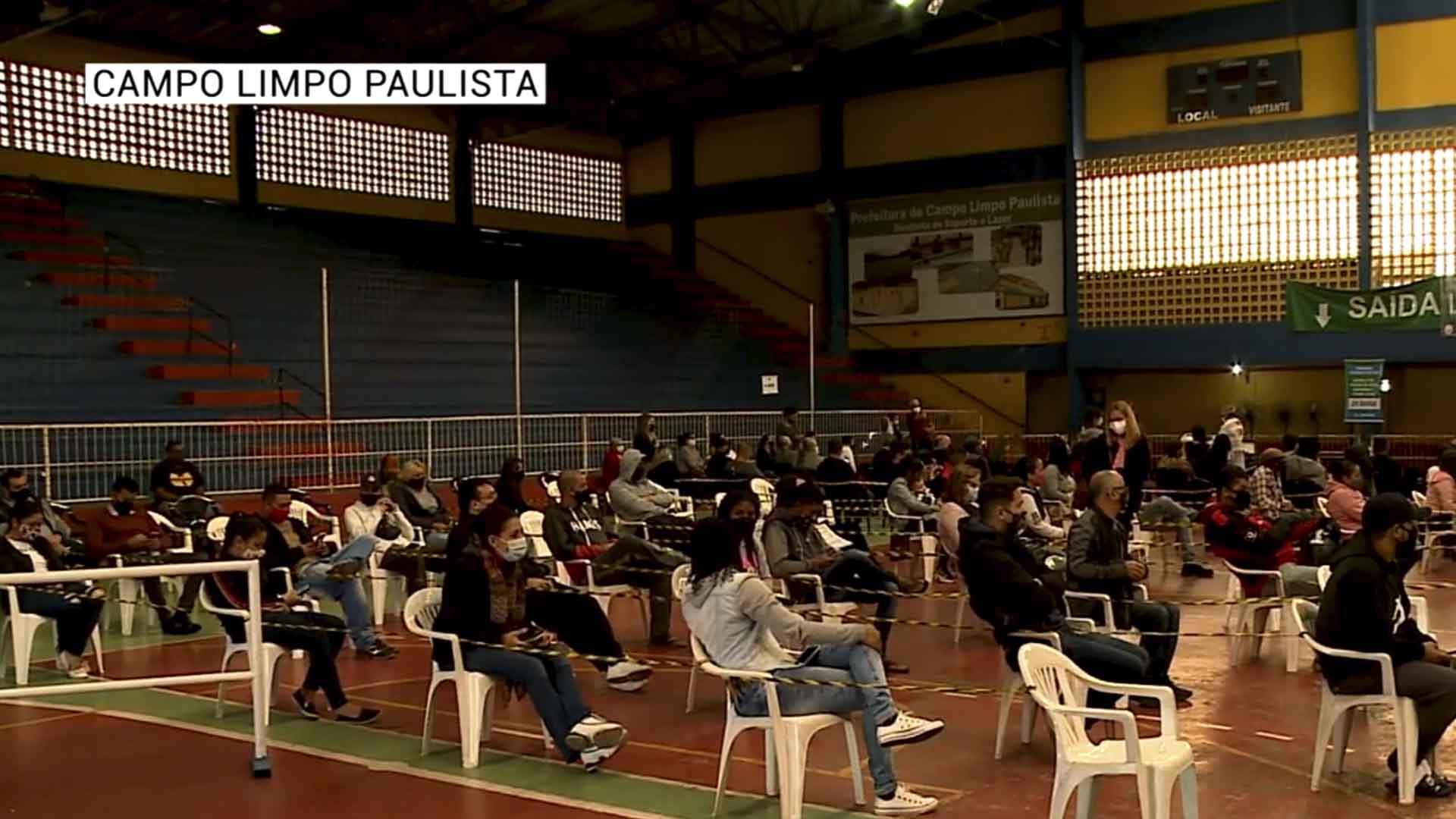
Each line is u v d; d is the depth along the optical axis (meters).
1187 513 12.61
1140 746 4.64
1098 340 20.38
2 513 10.77
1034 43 21.14
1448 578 11.62
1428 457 18.05
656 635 9.17
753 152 24.78
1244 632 8.06
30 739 6.80
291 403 16.33
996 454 21.48
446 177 23.67
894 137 22.86
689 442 16.09
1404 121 17.78
